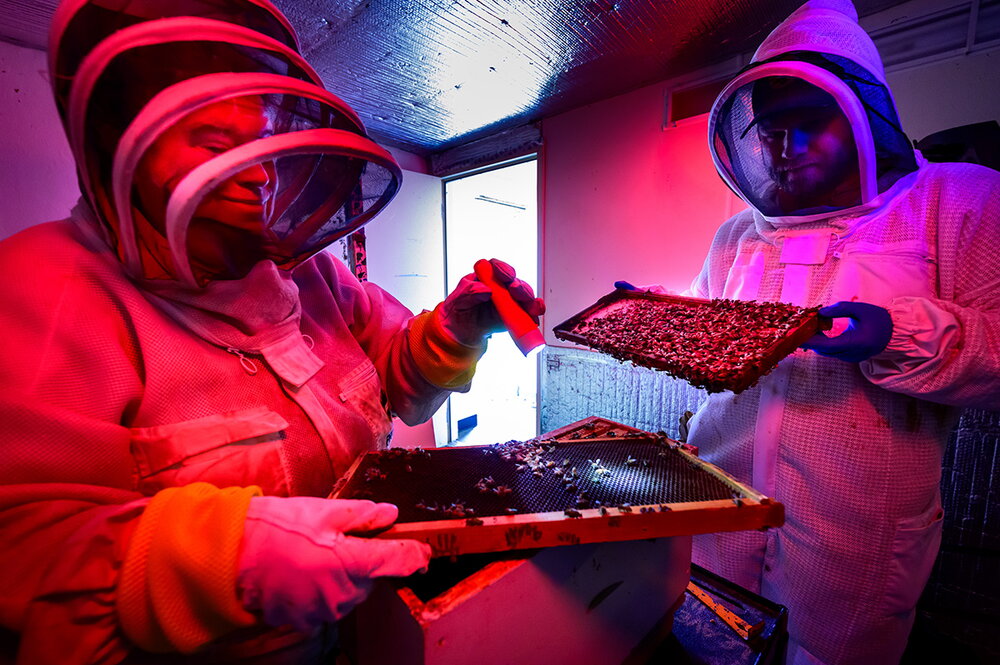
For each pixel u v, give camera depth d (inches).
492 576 19.2
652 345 32.9
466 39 58.7
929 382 33.5
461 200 127.5
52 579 15.0
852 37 36.2
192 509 17.3
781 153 37.7
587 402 90.4
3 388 17.5
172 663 20.5
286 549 16.4
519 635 20.6
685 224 72.4
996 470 49.1
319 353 31.0
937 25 49.5
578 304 90.4
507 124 93.7
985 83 47.1
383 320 42.5
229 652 21.4
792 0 51.1
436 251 117.0
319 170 24.8
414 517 21.2
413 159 113.0
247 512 17.4
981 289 34.9
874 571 38.4
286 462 25.4
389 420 36.1
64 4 17.4
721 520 21.7
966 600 52.3
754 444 44.8
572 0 50.6
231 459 23.2
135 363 22.3
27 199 56.8
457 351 37.0
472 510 21.9
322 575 16.4
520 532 20.0
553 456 29.5
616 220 81.6
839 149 35.4
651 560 26.9
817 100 34.1
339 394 30.8
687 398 73.3
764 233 45.8
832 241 41.2
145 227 21.1
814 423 40.5
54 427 17.8
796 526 42.1
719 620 31.4
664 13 53.5
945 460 52.0
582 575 23.1
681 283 74.5
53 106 58.0
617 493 23.9
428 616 17.0
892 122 33.6
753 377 26.4
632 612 26.4
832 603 40.3
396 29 56.4
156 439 21.7
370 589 18.1
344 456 28.8
